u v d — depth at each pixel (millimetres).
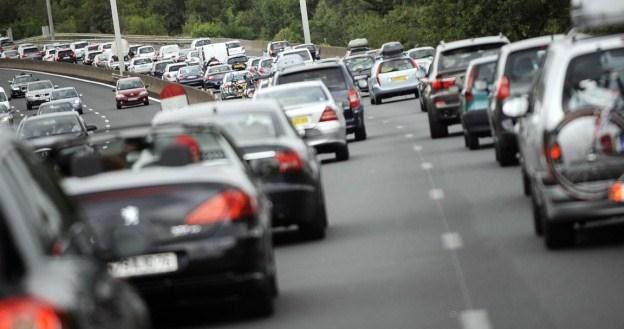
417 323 25859
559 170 31406
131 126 29625
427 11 149625
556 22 141750
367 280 31594
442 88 78625
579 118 31297
